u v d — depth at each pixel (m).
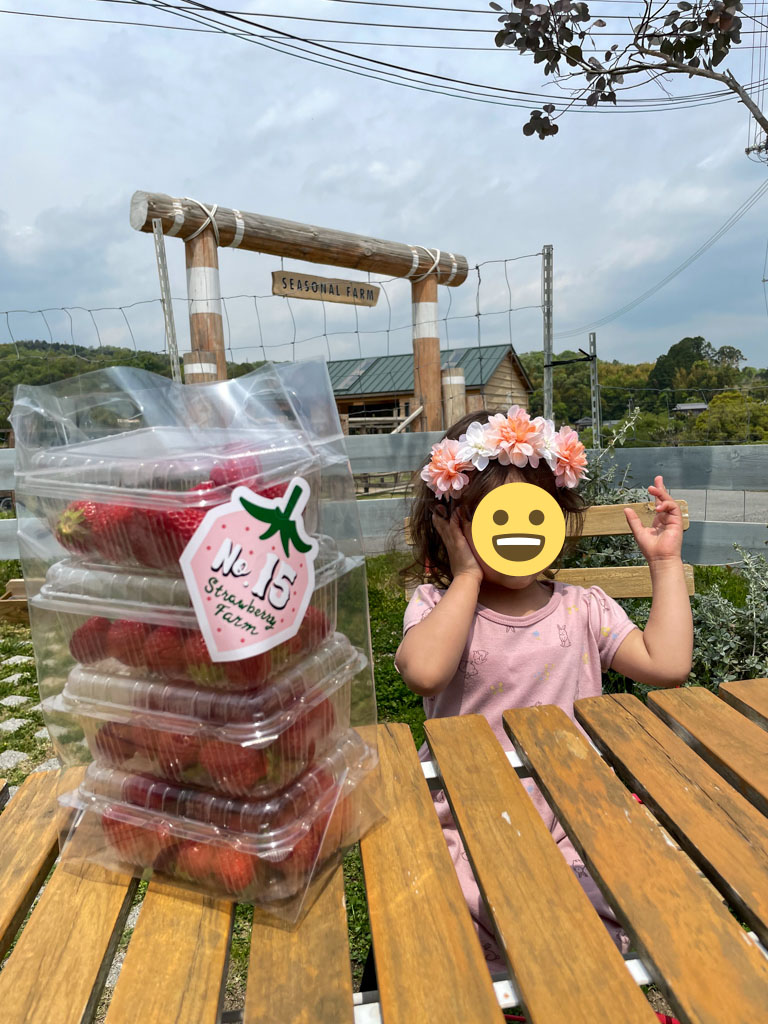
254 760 0.72
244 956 1.72
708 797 0.90
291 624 0.72
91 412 0.87
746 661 2.50
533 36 3.74
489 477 1.33
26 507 0.86
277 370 0.84
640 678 1.37
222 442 0.76
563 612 1.46
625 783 1.03
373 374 21.02
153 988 0.67
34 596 0.85
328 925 0.74
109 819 0.81
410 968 0.67
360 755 0.90
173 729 0.74
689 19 3.75
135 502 0.71
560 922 0.71
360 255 4.61
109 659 0.80
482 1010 0.62
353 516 0.89
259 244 4.27
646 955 0.68
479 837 0.83
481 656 1.42
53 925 0.76
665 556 1.39
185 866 0.76
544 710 1.12
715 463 3.58
